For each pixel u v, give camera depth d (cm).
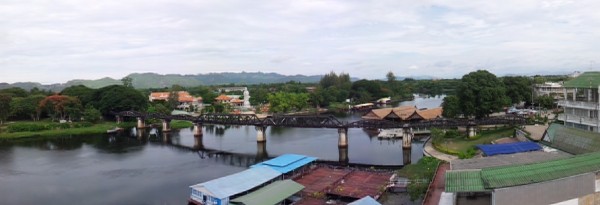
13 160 9056
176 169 8112
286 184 5797
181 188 6694
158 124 15438
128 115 14825
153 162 8806
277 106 19812
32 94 18325
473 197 4453
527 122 9669
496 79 10431
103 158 9269
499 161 5188
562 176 4034
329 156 9238
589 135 5703
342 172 6956
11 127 13150
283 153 9756
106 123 15175
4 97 13875
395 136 11662
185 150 10344
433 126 9556
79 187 6831
